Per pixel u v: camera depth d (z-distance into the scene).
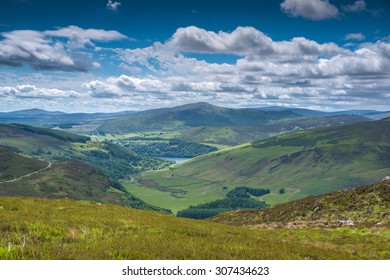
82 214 28.91
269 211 55.19
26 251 14.01
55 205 34.78
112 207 38.75
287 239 30.12
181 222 31.09
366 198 47.53
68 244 16.53
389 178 51.06
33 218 23.02
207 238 21.88
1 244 15.17
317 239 30.78
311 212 49.28
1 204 29.73
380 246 26.34
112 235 19.83
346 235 32.47
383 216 41.44
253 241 22.55
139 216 31.84
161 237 19.89
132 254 14.95
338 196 50.59
